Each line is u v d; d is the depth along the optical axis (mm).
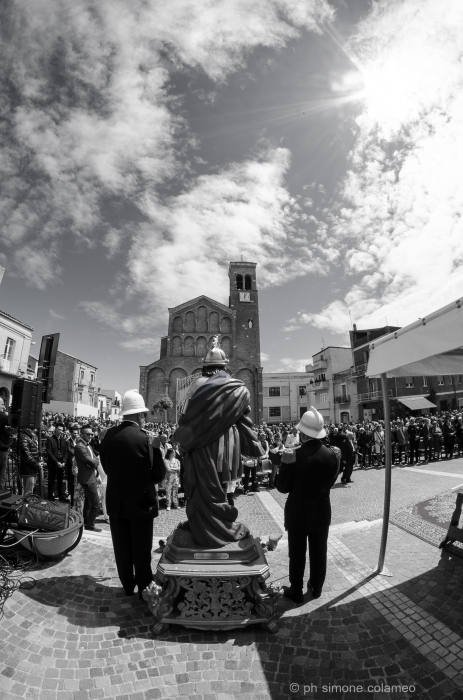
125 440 3574
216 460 3455
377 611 3381
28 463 7055
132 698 2430
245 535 3508
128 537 3691
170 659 2797
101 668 2699
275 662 2760
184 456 3543
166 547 3504
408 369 4754
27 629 3098
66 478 10102
